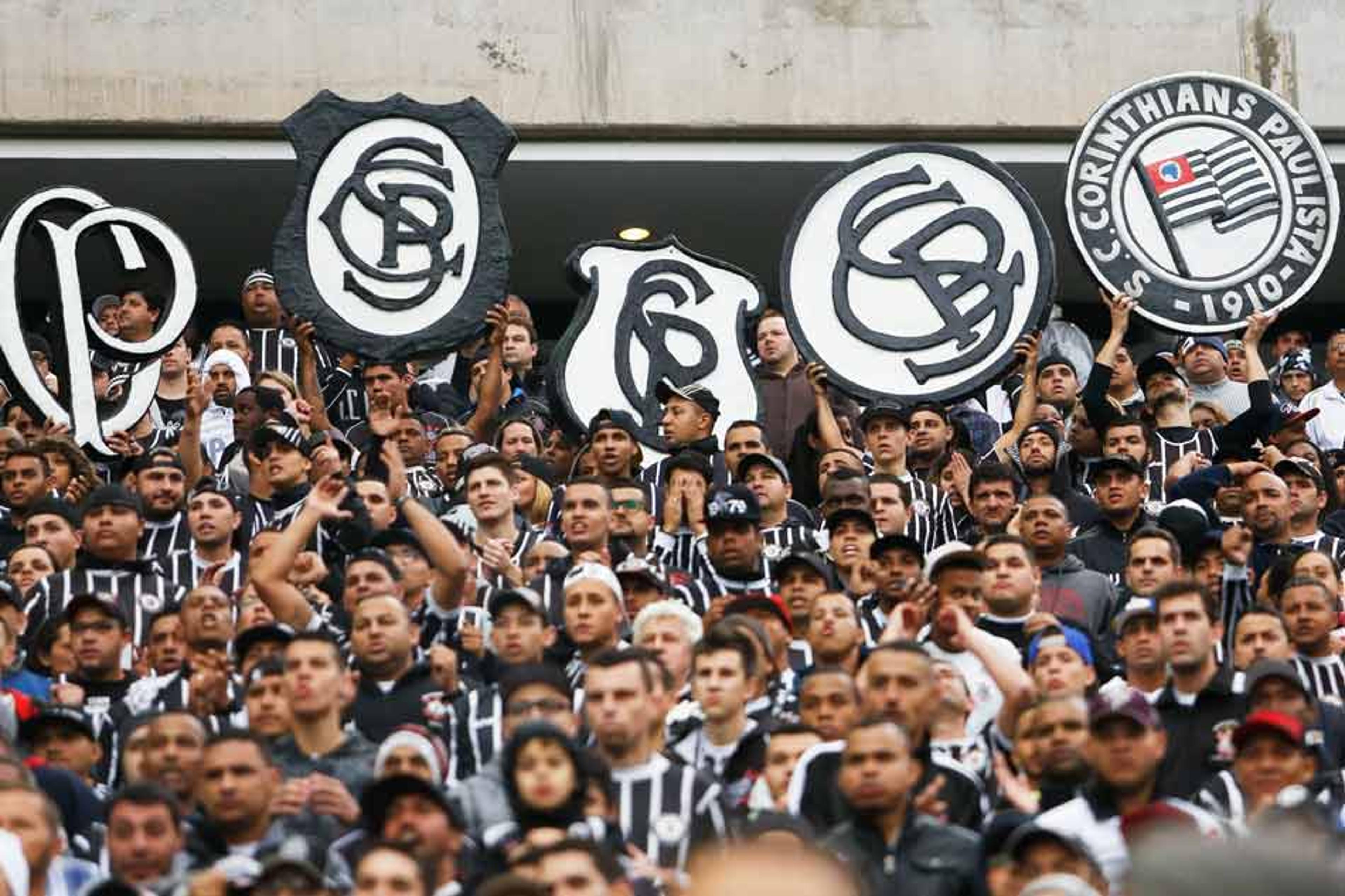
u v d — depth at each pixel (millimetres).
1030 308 26797
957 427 27250
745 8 34781
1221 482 24500
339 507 22359
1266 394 26734
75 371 25984
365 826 14609
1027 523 21875
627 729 15992
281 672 17141
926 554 24891
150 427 28344
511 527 22297
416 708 18141
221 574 22672
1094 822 15055
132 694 19156
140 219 26453
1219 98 28375
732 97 34656
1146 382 27469
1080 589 21672
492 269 26734
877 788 14719
